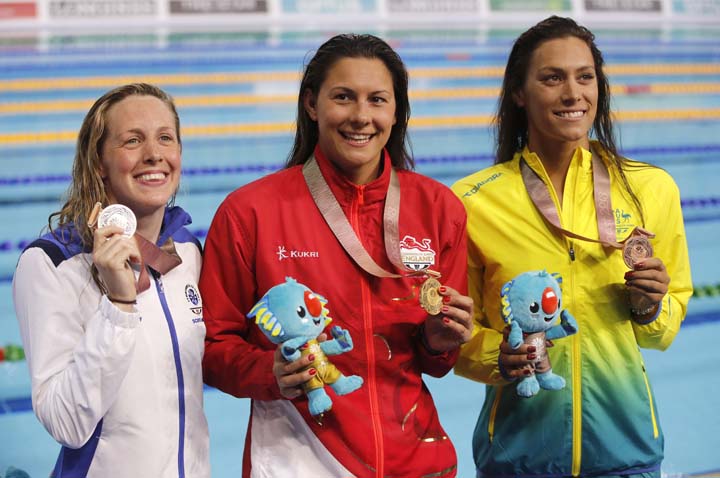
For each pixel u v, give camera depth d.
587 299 7.34
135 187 6.15
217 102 26.70
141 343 6.11
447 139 24.80
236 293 6.69
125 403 6.01
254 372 6.24
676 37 35.03
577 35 7.39
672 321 7.43
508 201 7.54
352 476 6.37
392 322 6.60
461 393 13.22
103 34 32.44
